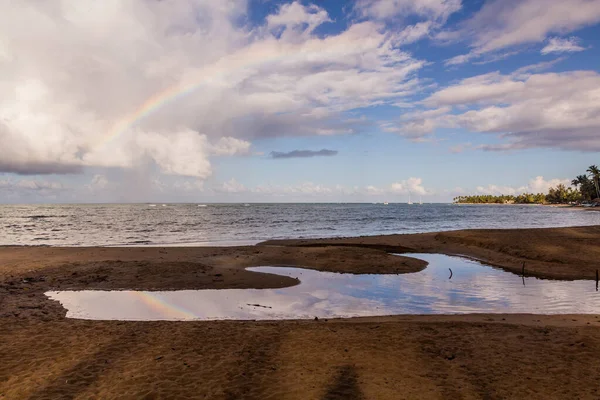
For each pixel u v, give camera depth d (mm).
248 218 87750
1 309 12453
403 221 75375
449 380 6988
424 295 15023
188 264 20469
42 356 8266
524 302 13945
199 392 6578
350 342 9125
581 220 75125
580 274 18984
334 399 6262
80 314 12117
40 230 52594
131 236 43094
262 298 14438
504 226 58719
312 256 23922
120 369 7562
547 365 7641
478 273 19641
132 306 13172
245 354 8352
